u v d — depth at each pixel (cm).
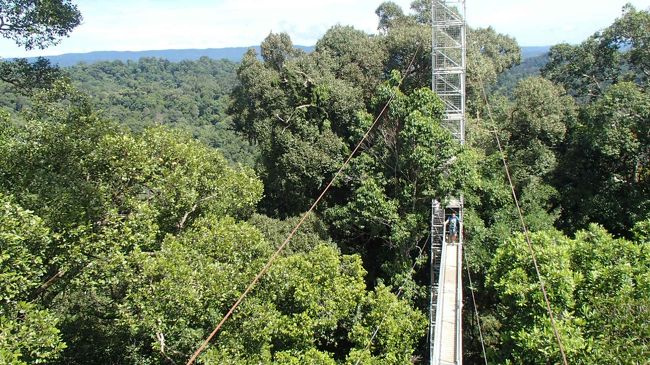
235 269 1519
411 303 2488
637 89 2938
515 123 3297
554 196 3177
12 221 1166
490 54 3997
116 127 1770
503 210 2786
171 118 9731
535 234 1820
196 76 15688
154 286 1356
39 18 1725
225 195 1897
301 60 3409
